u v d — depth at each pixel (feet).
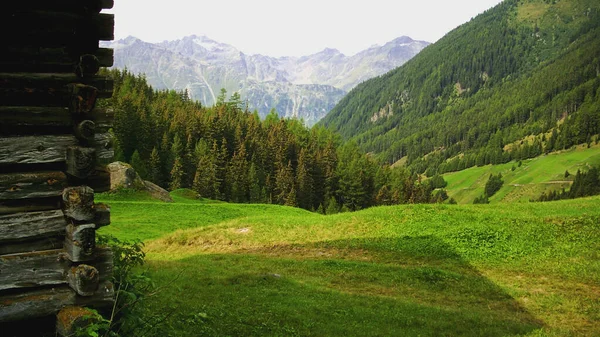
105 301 22.27
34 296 21.18
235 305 47.98
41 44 22.61
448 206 106.11
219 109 440.45
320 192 396.78
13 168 21.68
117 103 327.88
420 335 42.24
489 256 76.95
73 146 22.26
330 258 82.38
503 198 611.06
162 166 342.64
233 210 160.97
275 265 76.48
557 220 88.63
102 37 23.21
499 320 48.11
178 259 83.56
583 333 45.62
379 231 93.25
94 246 21.63
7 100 21.85
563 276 66.49
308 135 482.69
